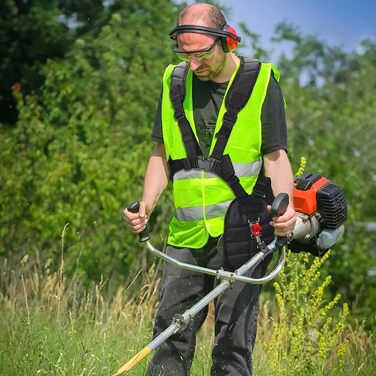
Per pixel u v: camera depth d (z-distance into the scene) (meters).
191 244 6.63
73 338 8.80
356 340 9.76
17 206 14.62
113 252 13.89
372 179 21.92
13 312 9.43
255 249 6.56
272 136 6.51
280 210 6.09
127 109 16.39
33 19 21.08
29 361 7.63
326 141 17.81
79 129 15.89
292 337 9.04
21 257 13.31
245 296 6.60
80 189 14.34
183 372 6.72
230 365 6.60
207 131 6.54
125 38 17.64
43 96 16.78
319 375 8.92
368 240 16.50
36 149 15.49
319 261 9.15
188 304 6.70
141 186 14.66
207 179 6.52
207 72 6.40
